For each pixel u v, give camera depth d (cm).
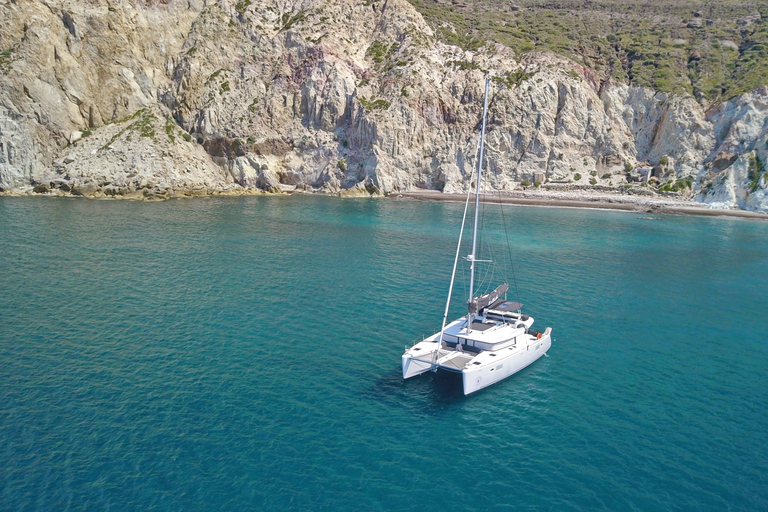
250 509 2211
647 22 14638
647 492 2397
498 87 12319
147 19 12044
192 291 4722
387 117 11750
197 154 11594
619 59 13400
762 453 2683
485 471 2508
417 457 2589
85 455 2475
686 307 4797
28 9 10862
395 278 5341
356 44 13162
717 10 14662
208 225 7600
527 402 3116
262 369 3359
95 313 4128
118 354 3469
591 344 3934
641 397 3195
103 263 5450
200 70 12044
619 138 12144
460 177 11906
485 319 3719
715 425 2919
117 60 11450
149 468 2414
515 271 5797
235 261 5731
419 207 10162
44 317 4003
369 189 11588
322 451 2594
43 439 2569
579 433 2822
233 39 12612
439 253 6444
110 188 9969
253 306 4425
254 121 12000
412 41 12988
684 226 8850
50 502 2186
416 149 12031
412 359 3225
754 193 10269
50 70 10612
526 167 11888
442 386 3262
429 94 12125
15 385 3028
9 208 8275
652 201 10675
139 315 4131
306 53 12525
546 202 10750
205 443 2603
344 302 4600
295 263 5750
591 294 5078
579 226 8606
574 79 12269
